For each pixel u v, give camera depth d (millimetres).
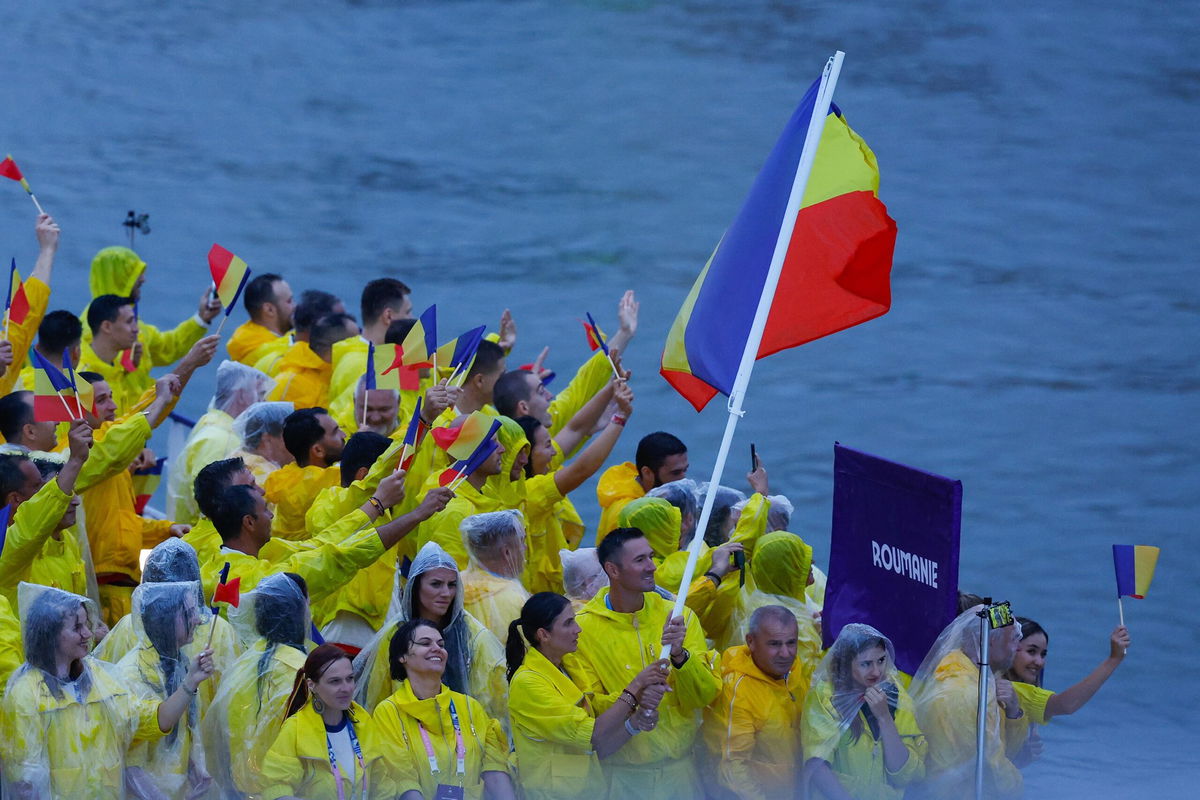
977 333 107062
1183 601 62969
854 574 34906
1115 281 118625
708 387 36906
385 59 177750
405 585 34031
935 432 88000
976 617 32906
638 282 116438
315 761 30719
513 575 37281
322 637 36125
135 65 169250
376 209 133000
